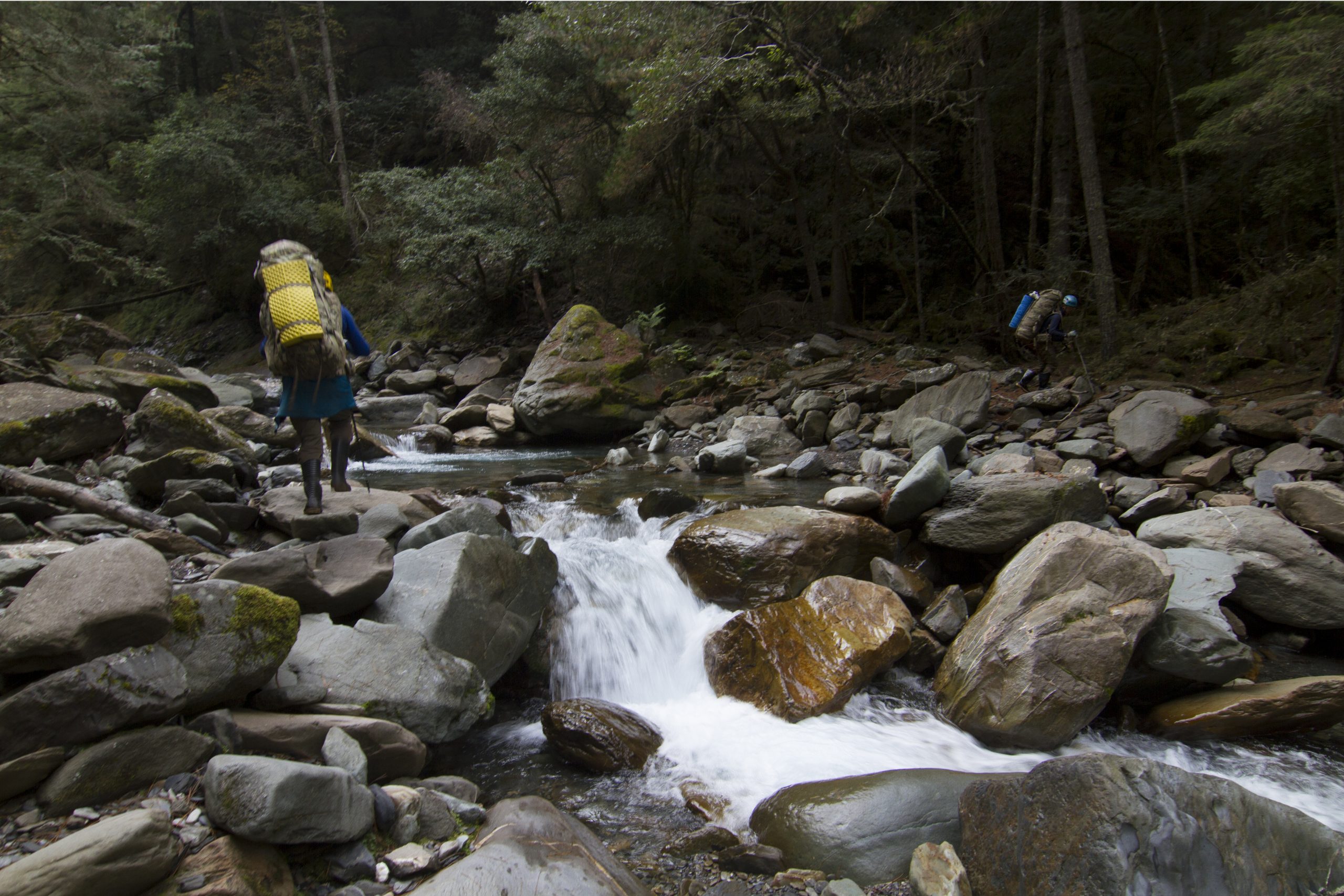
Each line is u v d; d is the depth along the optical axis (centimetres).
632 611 589
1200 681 492
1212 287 1512
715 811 389
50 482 518
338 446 535
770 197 1902
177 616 332
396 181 1903
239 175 2253
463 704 418
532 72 1659
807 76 1273
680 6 1266
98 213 1886
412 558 480
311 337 468
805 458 957
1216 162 1442
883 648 517
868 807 364
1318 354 1046
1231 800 285
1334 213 1309
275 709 366
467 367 1611
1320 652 581
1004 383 1152
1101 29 1597
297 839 288
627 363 1302
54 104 1827
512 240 1703
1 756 286
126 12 1981
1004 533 630
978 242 1598
